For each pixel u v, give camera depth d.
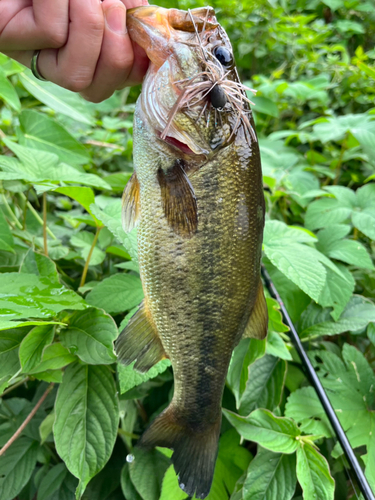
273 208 0.58
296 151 0.72
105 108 0.84
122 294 0.35
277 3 1.05
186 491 0.29
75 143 0.53
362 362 0.39
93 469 0.28
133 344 0.28
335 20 1.09
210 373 0.29
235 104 0.25
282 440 0.31
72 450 0.28
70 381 0.30
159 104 0.25
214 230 0.26
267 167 0.60
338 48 0.89
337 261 0.51
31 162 0.37
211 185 0.25
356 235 0.56
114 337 0.29
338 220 0.49
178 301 0.27
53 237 0.47
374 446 0.33
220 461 0.34
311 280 0.34
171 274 0.26
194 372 0.28
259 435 0.31
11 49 0.27
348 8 1.04
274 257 0.35
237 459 0.35
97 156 0.73
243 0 0.96
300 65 0.94
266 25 0.96
